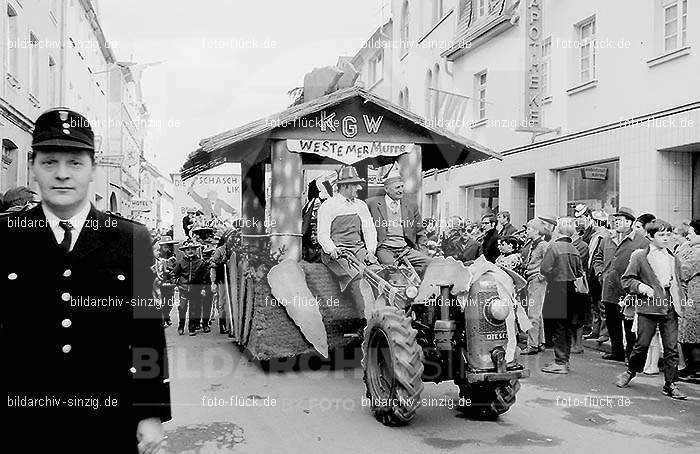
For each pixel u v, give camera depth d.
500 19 16.72
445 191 20.20
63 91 20.89
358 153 8.83
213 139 8.05
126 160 31.53
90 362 2.54
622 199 13.12
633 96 13.01
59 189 2.55
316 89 9.09
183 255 11.27
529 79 15.20
